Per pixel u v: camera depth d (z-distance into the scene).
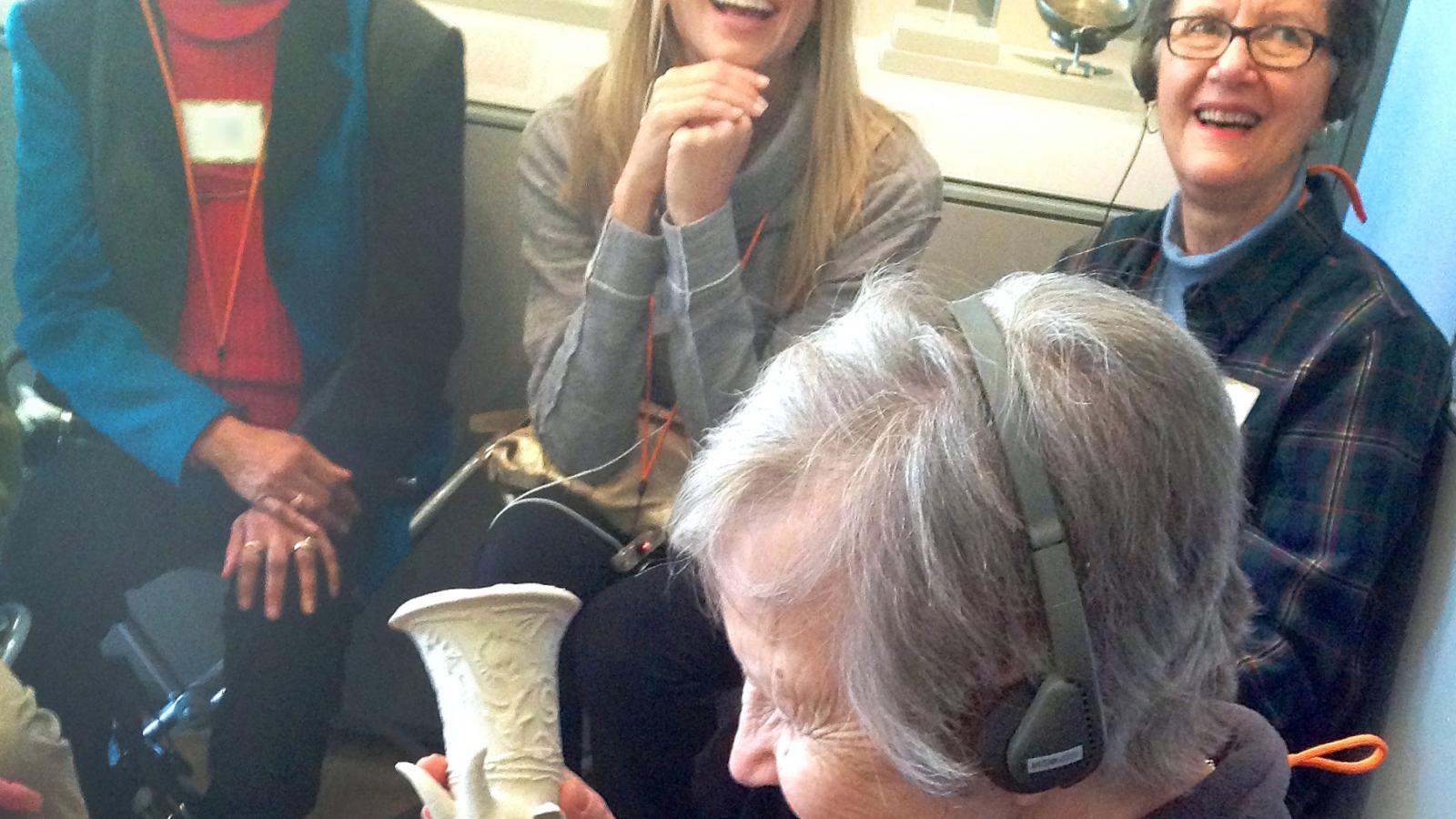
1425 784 1.12
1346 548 1.13
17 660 1.53
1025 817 0.54
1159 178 1.59
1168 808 0.54
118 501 1.55
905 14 1.77
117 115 1.47
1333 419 1.15
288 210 1.53
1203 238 1.31
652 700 1.28
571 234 1.49
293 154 1.51
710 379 1.34
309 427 1.58
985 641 0.46
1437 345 1.17
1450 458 1.20
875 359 0.51
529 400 1.46
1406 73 1.56
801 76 1.38
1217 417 0.50
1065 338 0.49
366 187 1.55
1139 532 0.47
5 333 1.59
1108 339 0.49
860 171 1.38
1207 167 1.21
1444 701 1.12
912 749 0.49
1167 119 1.29
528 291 1.68
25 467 1.54
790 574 0.51
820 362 0.53
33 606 1.53
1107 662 0.48
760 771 0.61
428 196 1.57
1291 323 1.20
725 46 1.32
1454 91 1.39
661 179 1.33
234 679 1.59
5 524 1.50
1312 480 1.15
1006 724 0.47
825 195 1.37
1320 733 1.22
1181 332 0.52
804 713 0.54
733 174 1.32
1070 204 1.59
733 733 1.04
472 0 1.65
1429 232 1.39
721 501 0.53
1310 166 1.34
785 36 1.33
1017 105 1.65
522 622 0.65
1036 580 0.46
